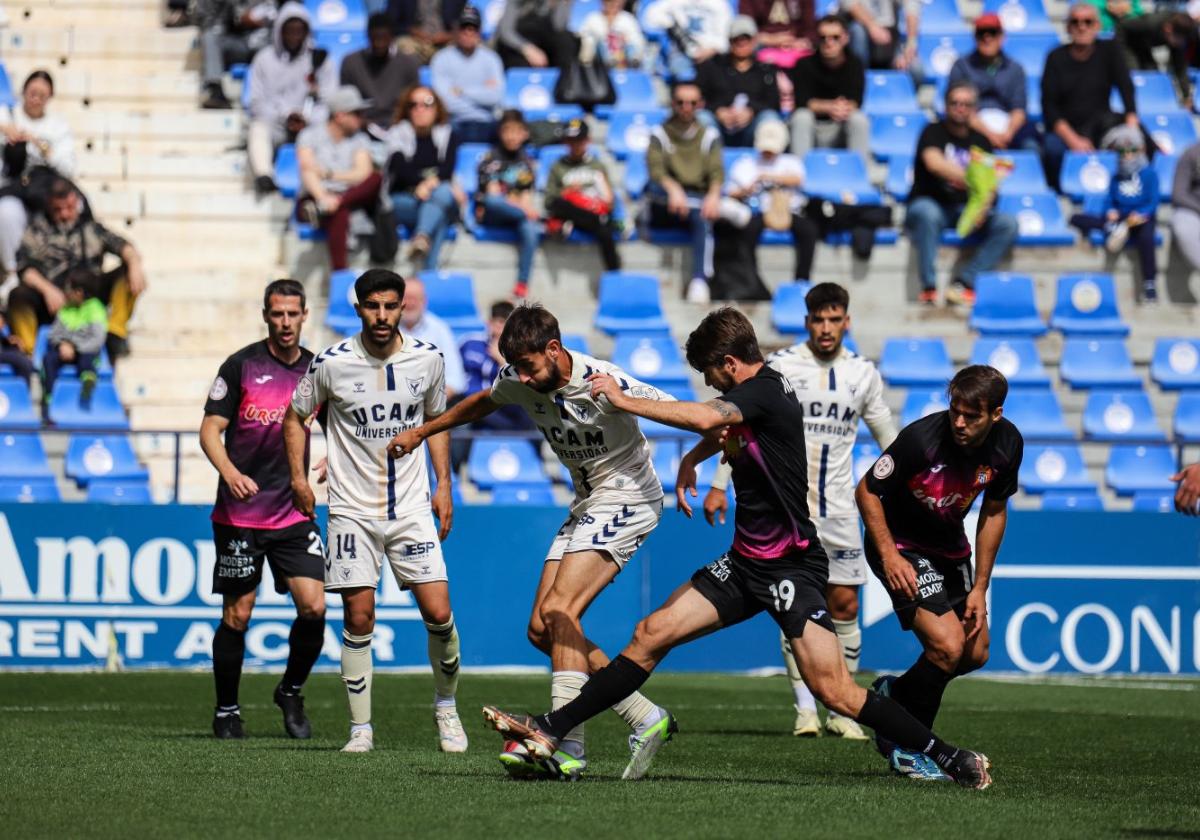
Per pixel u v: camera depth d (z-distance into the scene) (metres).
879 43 62.28
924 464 21.19
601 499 21.44
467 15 57.44
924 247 53.31
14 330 48.25
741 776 21.81
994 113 58.84
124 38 61.41
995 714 32.81
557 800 18.66
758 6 61.50
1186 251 54.75
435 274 51.25
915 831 16.73
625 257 54.12
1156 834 16.97
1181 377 53.38
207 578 40.12
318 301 53.19
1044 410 50.38
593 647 21.62
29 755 23.41
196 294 52.94
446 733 24.53
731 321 20.52
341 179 52.00
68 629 39.72
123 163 56.88
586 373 20.95
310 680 38.41
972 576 22.83
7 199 50.84
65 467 45.62
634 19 62.03
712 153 53.38
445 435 24.33
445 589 24.02
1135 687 39.03
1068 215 57.47
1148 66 64.69
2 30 60.94
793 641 20.27
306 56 56.97
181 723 29.23
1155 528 42.00
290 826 16.73
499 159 53.09
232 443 25.97
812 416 28.64
